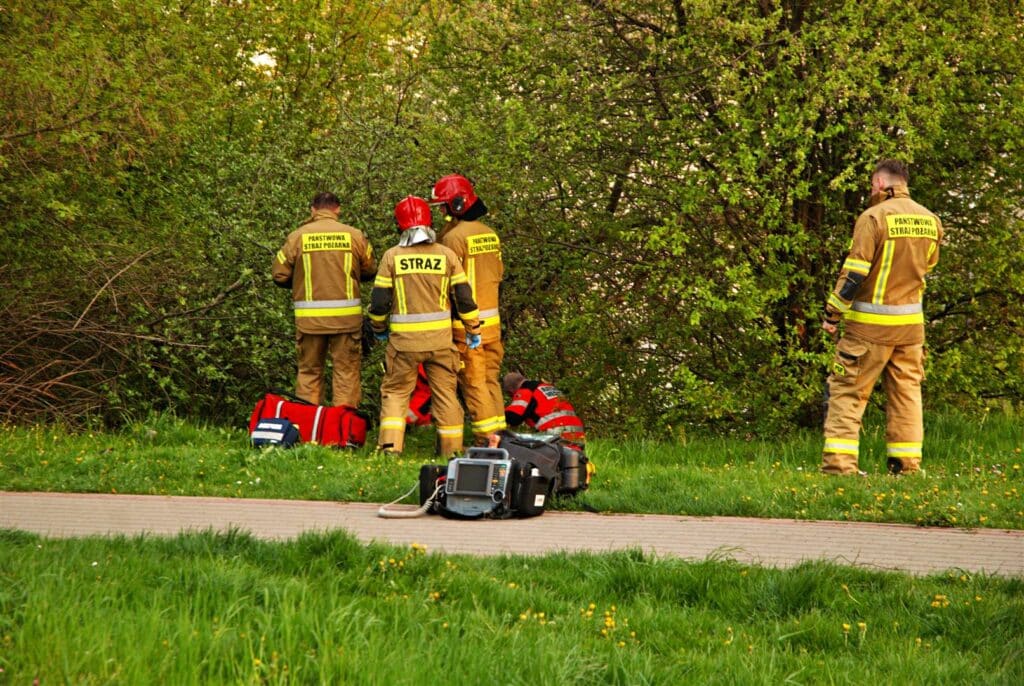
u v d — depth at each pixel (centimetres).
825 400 1812
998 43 2125
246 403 2430
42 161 2297
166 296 2323
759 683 826
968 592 1055
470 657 824
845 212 2198
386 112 2589
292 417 1984
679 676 839
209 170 2516
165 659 769
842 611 1021
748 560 1195
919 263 1731
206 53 3172
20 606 867
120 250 2352
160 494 1568
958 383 2230
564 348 2469
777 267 2159
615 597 1061
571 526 1386
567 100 2234
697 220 2270
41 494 1541
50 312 2327
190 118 2627
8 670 746
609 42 2309
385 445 1959
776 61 2111
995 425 2236
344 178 2384
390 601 963
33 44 2358
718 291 2203
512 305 2480
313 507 1496
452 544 1262
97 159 2364
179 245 2372
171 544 1149
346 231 2084
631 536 1322
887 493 1509
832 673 859
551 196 2391
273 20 3572
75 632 813
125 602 909
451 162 2314
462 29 2317
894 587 1065
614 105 2253
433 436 2306
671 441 2266
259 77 3534
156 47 2470
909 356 1748
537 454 1527
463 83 2367
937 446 2009
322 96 3516
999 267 2181
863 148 2052
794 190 2052
